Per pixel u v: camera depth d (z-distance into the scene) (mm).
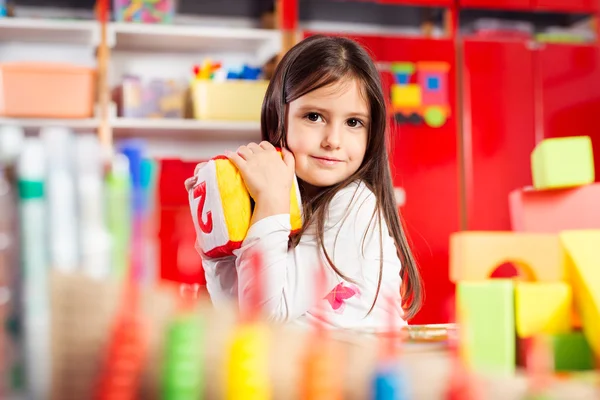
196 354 447
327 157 991
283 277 862
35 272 458
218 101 2805
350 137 1006
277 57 2854
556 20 3307
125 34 2824
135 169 522
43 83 2672
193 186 966
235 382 445
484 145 2959
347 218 963
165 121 2773
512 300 971
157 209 554
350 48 1026
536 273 1055
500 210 2955
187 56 3088
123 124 2754
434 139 2912
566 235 1024
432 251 2885
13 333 450
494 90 2973
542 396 486
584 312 962
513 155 2975
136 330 448
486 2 3018
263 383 450
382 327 674
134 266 500
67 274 460
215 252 902
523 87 2992
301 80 1004
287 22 2855
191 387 438
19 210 462
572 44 3033
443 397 478
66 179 475
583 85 3033
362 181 1021
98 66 2770
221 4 3037
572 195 1633
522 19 3277
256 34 2863
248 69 2873
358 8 3078
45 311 453
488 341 923
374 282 939
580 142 1608
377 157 1040
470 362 514
